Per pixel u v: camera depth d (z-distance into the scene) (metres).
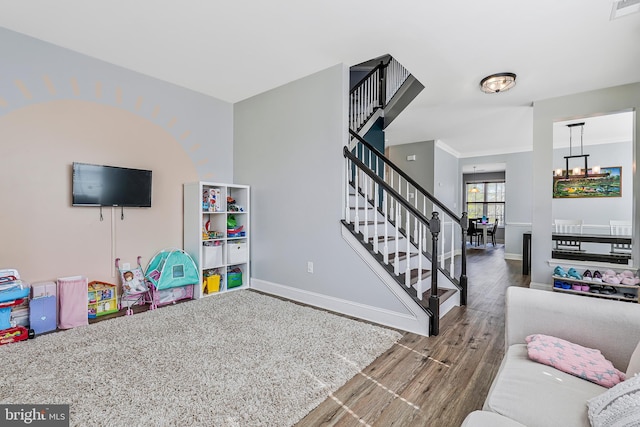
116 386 1.83
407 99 4.27
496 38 2.65
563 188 6.58
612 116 4.75
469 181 11.62
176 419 1.55
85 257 3.14
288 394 1.78
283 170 3.79
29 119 2.81
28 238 2.80
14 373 1.97
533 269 4.14
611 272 3.59
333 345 2.40
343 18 2.46
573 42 2.68
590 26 2.45
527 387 1.15
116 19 2.54
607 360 1.32
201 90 4.00
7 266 2.70
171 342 2.43
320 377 1.96
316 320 2.93
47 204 2.91
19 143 2.76
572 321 1.45
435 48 2.84
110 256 3.31
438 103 4.20
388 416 1.64
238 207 4.14
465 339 2.59
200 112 4.09
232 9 2.38
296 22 2.54
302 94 3.59
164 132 3.74
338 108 3.26
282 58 3.15
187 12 2.43
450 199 7.24
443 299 3.02
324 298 3.36
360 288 3.07
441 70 3.24
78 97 3.08
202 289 3.73
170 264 3.44
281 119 3.81
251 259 4.22
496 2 2.21
